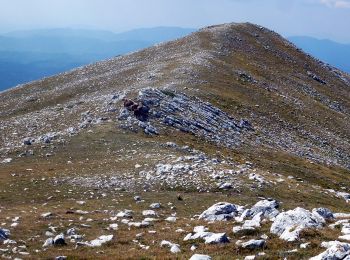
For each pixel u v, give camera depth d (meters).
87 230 26.14
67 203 35.59
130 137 55.97
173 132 62.34
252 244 19.88
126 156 49.91
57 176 43.34
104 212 32.69
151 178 42.66
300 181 54.22
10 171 45.28
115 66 125.31
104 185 40.94
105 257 19.92
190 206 35.75
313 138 91.25
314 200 42.31
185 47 133.38
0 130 66.69
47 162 48.50
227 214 28.45
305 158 77.06
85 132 57.62
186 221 28.16
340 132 101.81
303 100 114.44
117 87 95.25
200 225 26.14
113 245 22.52
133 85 92.81
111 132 57.12
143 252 20.53
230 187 41.03
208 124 71.88
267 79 120.62
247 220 25.20
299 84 130.88
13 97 110.69
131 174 43.94
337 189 61.16
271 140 79.06
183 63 108.56
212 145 63.66
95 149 52.03
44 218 29.25
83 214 31.61
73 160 48.97
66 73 128.25
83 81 109.69
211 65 110.00
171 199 37.47
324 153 85.12
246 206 35.88
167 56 124.38
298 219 23.09
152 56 129.38
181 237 23.38
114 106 66.94
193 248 20.67
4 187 40.00
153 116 65.12
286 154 73.44
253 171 49.84
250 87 104.81
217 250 19.98
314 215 24.62
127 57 134.00
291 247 19.64
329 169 74.12
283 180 48.09
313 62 168.25
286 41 176.38
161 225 27.33
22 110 95.69
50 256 20.38
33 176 43.50
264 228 23.11
